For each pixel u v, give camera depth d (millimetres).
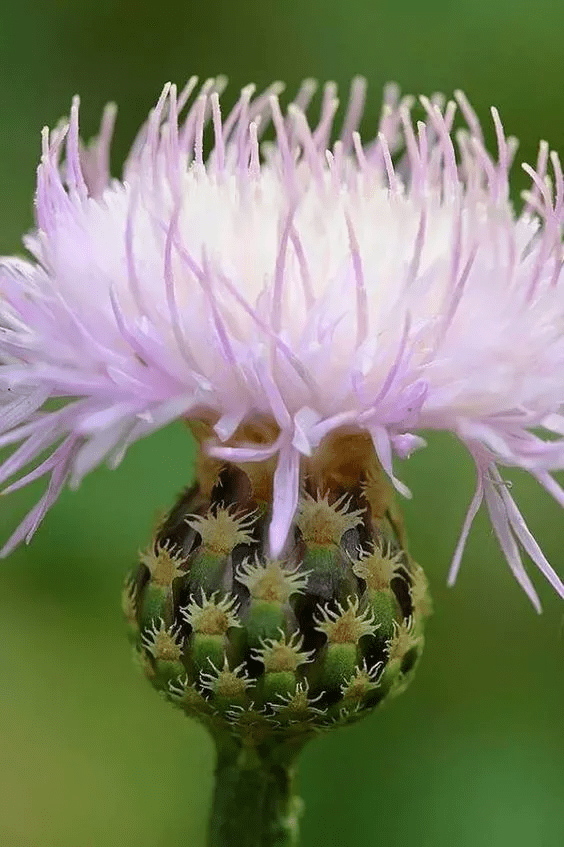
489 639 160
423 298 109
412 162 115
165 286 109
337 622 110
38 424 110
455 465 161
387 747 158
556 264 110
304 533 111
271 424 110
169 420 107
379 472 113
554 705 159
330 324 107
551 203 111
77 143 116
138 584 114
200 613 110
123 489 160
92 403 110
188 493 114
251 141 114
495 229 110
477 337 109
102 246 112
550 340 110
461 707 160
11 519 160
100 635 162
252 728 112
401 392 108
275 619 110
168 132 114
